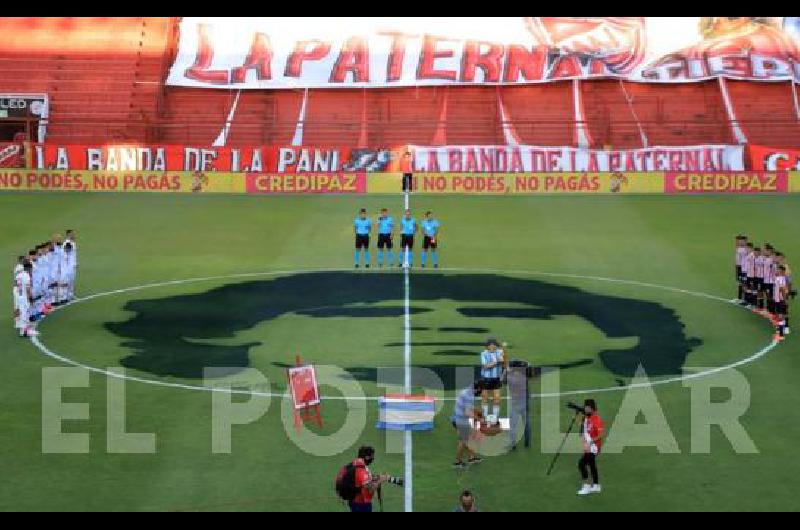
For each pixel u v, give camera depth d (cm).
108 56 7488
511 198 5969
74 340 3033
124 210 5472
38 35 7544
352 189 6147
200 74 7438
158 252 4422
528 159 6359
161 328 3180
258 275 3981
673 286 3819
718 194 6141
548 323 3272
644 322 3291
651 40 7606
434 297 3628
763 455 2169
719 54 7538
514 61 7506
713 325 3253
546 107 7338
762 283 3384
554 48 7550
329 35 7650
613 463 2128
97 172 6144
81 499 1934
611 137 7088
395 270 4100
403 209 5538
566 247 4569
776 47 7575
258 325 3228
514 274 4028
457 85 7444
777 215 5372
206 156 6244
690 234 4872
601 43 7588
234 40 7619
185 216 5309
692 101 7362
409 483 2017
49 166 6228
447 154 6353
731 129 7038
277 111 7350
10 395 2519
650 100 7350
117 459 2123
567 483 2027
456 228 5019
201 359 2845
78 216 5272
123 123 7025
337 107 7394
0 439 2225
